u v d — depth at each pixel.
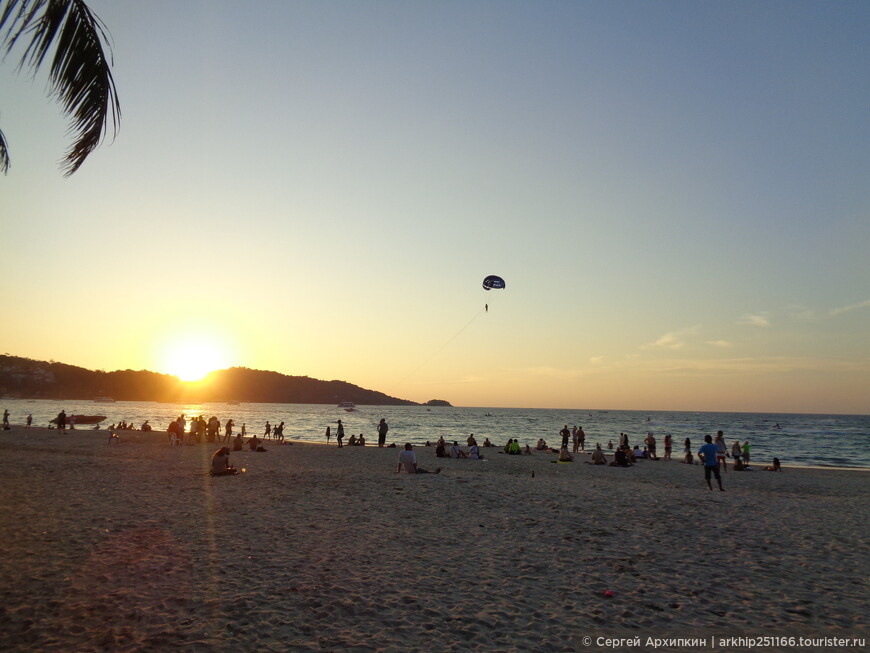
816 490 18.70
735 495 15.31
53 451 25.30
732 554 8.38
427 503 12.42
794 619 5.71
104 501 11.65
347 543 8.57
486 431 79.31
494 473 19.94
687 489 16.48
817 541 9.37
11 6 5.82
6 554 7.33
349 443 36.97
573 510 11.84
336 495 13.27
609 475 21.08
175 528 9.26
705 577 7.16
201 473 17.36
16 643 4.63
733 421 140.25
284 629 5.16
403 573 7.09
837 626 5.53
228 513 10.69
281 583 6.52
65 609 5.46
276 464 21.95
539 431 81.88
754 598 6.36
